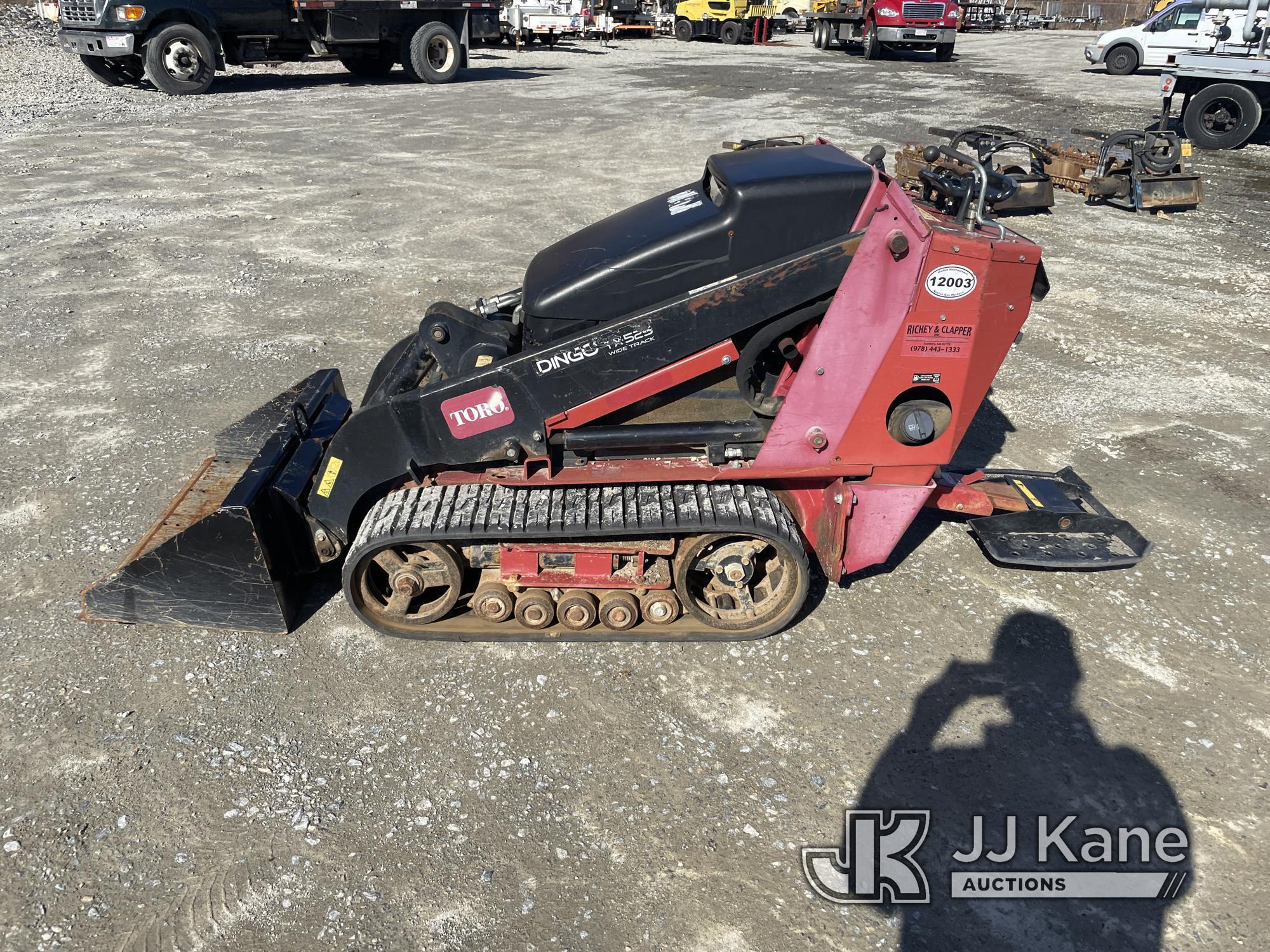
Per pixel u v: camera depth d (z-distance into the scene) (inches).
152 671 148.5
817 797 126.2
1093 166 467.5
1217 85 587.5
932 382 144.6
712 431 149.9
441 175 482.9
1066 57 1141.1
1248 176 527.2
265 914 109.4
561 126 613.9
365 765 130.9
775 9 1562.5
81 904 110.2
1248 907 111.4
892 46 1063.0
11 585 168.7
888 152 536.4
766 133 588.1
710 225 136.6
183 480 202.5
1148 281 347.6
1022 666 151.8
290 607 158.9
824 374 143.5
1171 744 135.8
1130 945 107.0
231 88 756.6
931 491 153.6
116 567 173.3
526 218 408.5
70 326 288.0
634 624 155.8
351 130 592.7
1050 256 378.0
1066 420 240.2
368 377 253.8
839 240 135.4
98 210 408.5
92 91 703.7
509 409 144.0
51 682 145.7
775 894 112.5
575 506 147.3
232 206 421.1
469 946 105.7
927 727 138.6
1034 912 110.7
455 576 150.7
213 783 127.4
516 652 154.1
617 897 111.7
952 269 135.8
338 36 744.3
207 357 267.4
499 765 130.9
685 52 1157.1
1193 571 177.6
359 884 113.1
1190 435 232.2
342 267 343.9
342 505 152.8
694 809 124.0
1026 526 181.0
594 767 130.7
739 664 151.5
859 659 152.9
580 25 1154.0
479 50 1135.0
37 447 216.4
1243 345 289.6
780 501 152.9
